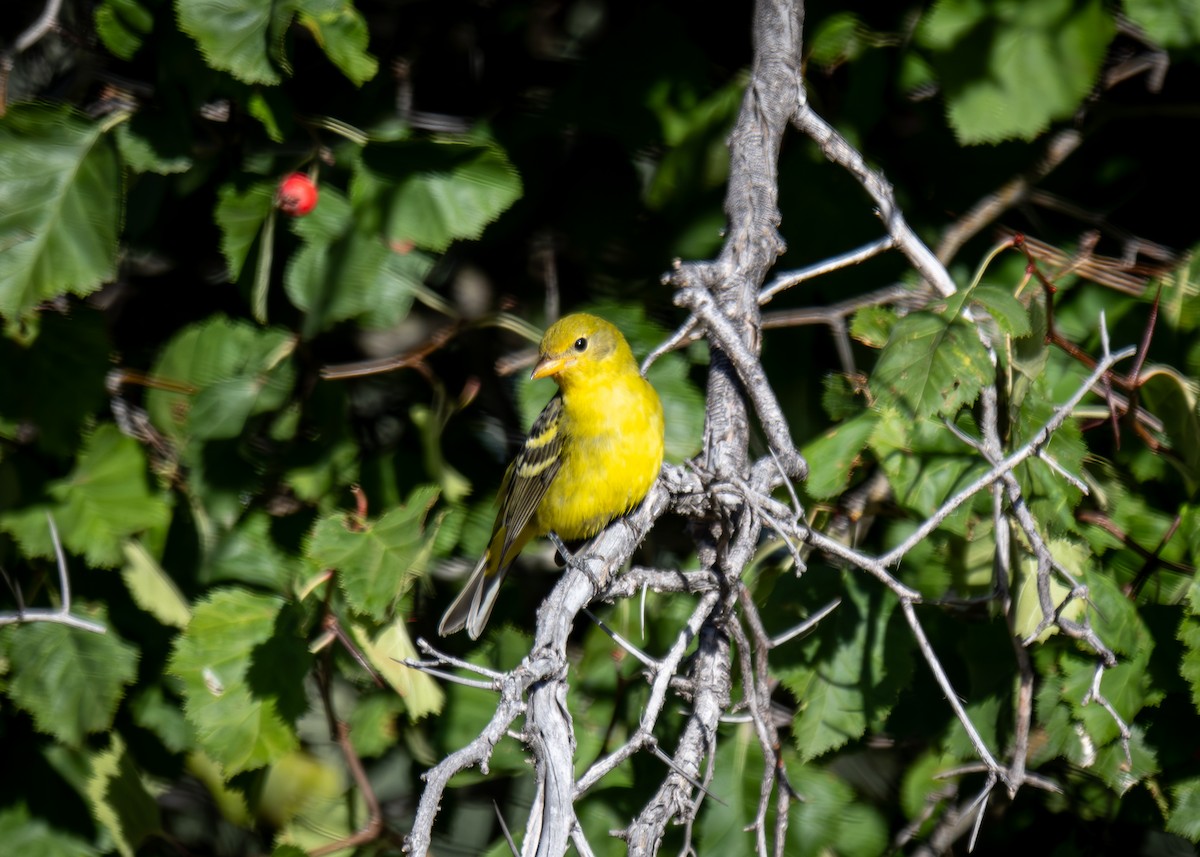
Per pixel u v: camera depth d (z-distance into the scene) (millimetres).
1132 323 10344
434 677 11016
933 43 9992
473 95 11992
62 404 10172
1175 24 9938
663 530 12078
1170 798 9836
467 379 11969
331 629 10500
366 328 10383
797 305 11180
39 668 10453
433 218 10016
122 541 10273
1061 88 9945
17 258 9625
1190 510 9641
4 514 10125
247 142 10711
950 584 10391
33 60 11969
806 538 7398
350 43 9406
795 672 10344
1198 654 9180
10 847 10875
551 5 11773
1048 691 9922
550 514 10477
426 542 9969
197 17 9305
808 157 10938
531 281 11961
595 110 10922
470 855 12703
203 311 12086
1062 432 9320
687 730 7156
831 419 10875
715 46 11273
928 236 11125
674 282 8523
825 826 10414
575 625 11891
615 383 10016
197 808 13125
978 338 8797
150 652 11031
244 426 10672
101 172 9812
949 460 9688
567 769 6129
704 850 10352
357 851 11164
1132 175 11531
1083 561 9477
